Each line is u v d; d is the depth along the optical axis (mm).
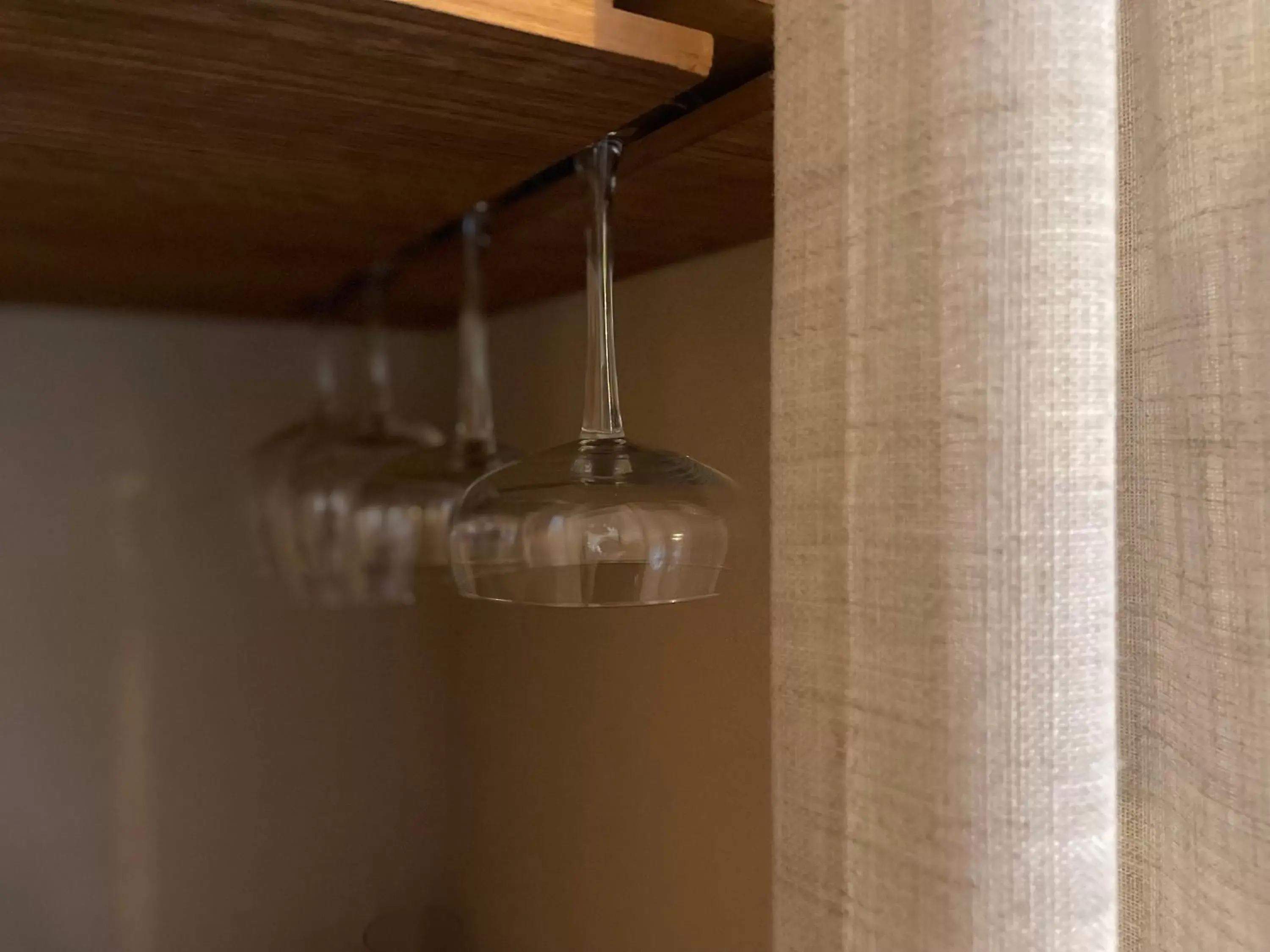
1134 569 375
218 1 300
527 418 969
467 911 1109
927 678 290
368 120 410
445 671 1139
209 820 1027
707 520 509
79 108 392
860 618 307
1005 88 279
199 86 369
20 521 942
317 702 1073
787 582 329
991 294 281
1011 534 281
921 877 291
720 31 386
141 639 991
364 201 543
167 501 998
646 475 526
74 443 961
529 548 512
